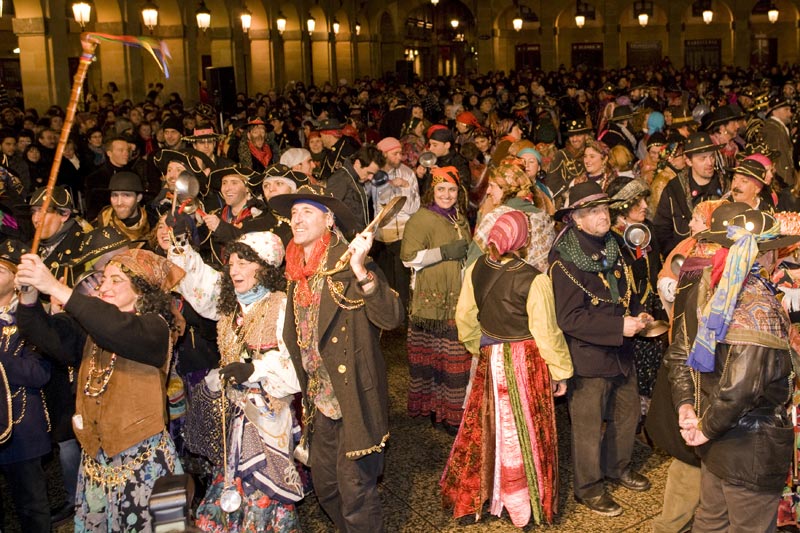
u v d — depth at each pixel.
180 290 3.79
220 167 5.97
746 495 3.04
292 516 3.61
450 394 5.30
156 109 16.91
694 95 22.36
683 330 3.24
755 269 3.00
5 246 4.00
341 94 24.59
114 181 5.02
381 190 6.64
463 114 10.45
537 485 4.13
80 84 2.97
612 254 4.19
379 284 3.40
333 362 3.45
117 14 19.73
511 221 4.06
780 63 39.53
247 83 29.22
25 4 17.25
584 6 40.06
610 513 4.29
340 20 33.28
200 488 4.45
